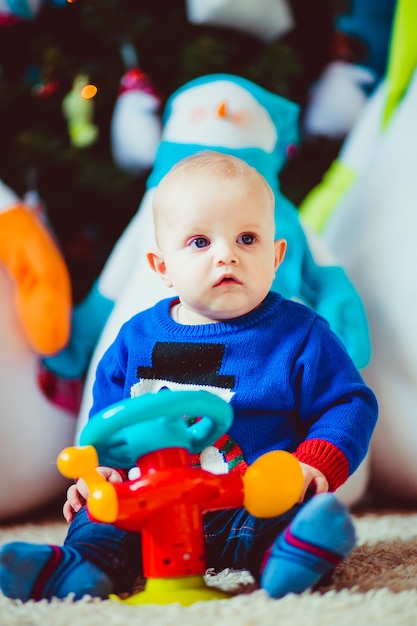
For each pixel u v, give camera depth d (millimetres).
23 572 729
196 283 874
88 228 1922
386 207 1469
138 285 1373
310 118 1896
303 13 1938
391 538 1066
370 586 771
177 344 901
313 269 1391
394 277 1418
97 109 1835
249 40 1861
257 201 883
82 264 1895
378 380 1396
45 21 1841
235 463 859
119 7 1927
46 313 1449
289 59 1794
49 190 1822
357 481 1316
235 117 1423
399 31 1534
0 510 1408
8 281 1477
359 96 1883
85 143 1835
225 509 832
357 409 865
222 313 888
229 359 884
